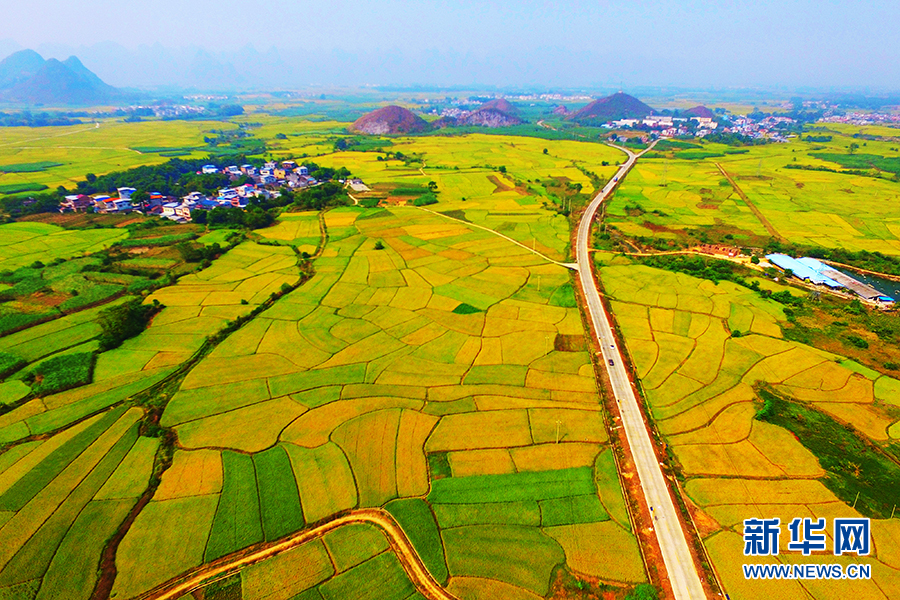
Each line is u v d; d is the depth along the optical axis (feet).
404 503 236.43
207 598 193.47
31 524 225.35
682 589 197.67
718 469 257.55
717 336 383.65
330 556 210.18
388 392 317.42
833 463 261.03
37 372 336.08
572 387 323.98
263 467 257.34
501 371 340.80
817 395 313.53
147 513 230.07
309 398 311.68
